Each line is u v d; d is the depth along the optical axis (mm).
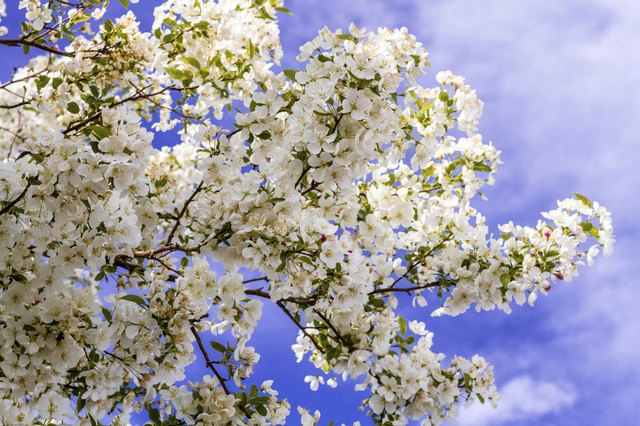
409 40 4086
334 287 3889
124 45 5035
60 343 3580
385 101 3670
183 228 4500
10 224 3568
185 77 4734
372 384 4840
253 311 4039
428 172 5293
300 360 5195
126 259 4320
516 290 4422
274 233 3734
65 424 4164
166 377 3943
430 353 4891
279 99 3918
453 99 4973
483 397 4805
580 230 4590
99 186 3346
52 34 5242
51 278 3611
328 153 3641
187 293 3852
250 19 4961
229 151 4035
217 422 4031
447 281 4590
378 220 4883
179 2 4875
